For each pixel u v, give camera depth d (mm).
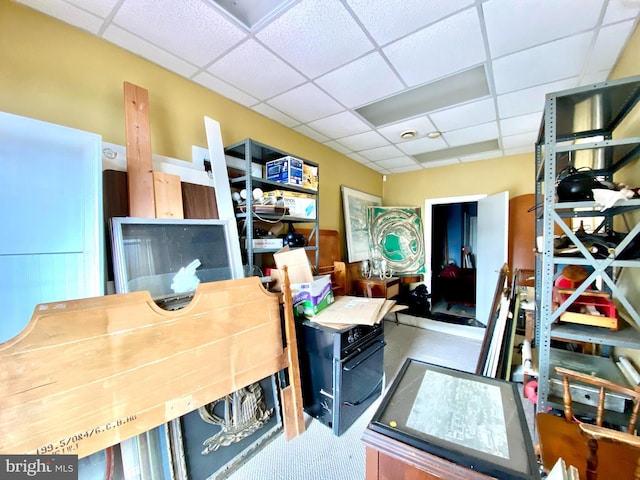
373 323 1810
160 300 1390
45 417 920
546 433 1159
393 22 1445
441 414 848
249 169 1950
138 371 1125
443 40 1587
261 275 2092
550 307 1425
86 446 996
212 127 1933
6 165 1086
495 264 3697
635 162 1612
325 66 1839
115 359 1069
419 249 4543
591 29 1490
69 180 1236
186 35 1541
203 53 1701
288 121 2738
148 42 1599
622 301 1276
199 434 1356
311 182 2555
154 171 1632
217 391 1374
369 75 1948
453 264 5727
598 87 1308
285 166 2305
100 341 1037
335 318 1880
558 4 1325
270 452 1575
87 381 1005
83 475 1056
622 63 1703
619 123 1724
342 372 1724
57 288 1164
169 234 1530
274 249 2189
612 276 1915
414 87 2105
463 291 5391
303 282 1979
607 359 1715
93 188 1297
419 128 2906
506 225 3502
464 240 5980
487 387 999
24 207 1115
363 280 3891
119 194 1506
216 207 1927
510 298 2264
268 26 1476
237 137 2355
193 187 1826
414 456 701
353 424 1833
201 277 1599
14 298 1071
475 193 4125
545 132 1418
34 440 900
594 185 1402
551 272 1419
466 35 1544
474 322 4109
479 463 655
